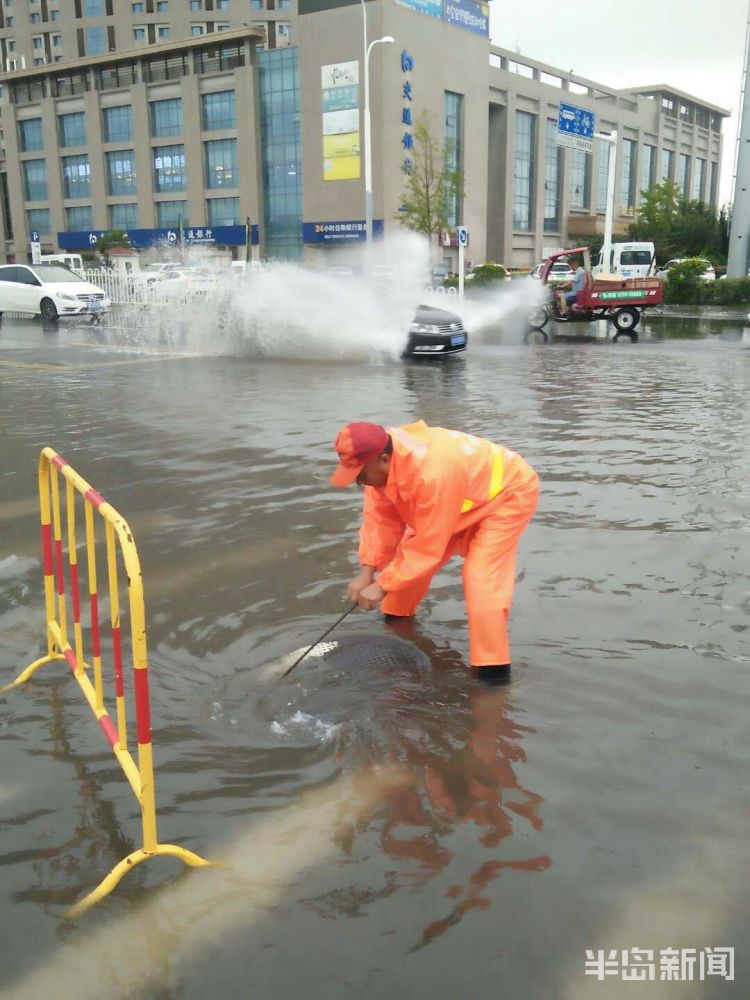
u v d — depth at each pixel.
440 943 2.08
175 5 81.94
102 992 1.96
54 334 21.27
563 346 18.75
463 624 4.00
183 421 9.41
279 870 2.34
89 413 9.99
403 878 2.31
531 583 4.50
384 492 3.29
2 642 3.85
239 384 12.44
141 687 2.27
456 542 3.60
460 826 2.53
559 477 6.82
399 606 3.96
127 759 2.53
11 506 6.10
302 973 2.00
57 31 85.69
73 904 2.22
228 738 3.02
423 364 15.19
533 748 2.94
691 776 2.78
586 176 70.62
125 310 27.36
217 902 2.22
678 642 3.79
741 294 30.77
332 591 4.41
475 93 55.50
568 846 2.43
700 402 10.74
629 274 36.44
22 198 69.75
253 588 4.46
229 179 58.62
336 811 2.60
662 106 80.12
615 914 2.18
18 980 1.99
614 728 3.07
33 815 2.60
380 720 3.13
